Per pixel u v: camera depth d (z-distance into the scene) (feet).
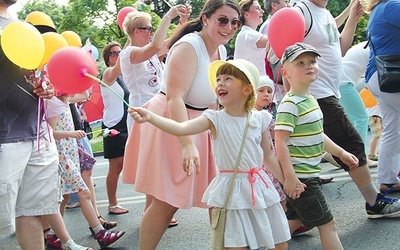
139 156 11.13
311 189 11.05
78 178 14.30
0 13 10.87
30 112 10.73
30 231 10.91
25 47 9.77
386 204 14.11
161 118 9.12
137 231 15.92
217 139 9.67
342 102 20.07
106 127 17.57
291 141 11.05
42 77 10.66
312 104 11.16
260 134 9.96
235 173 9.51
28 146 10.67
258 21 17.84
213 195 9.50
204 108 11.30
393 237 12.96
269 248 9.45
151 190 10.78
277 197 9.75
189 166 9.81
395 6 14.85
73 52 9.48
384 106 15.74
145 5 22.07
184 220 16.47
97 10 59.77
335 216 15.01
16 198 10.67
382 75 14.89
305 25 14.03
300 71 11.00
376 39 15.40
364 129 20.31
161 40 14.71
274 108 16.46
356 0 15.76
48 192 11.02
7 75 10.36
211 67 10.12
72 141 14.46
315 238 13.42
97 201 20.95
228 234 9.32
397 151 15.90
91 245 14.90
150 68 16.15
